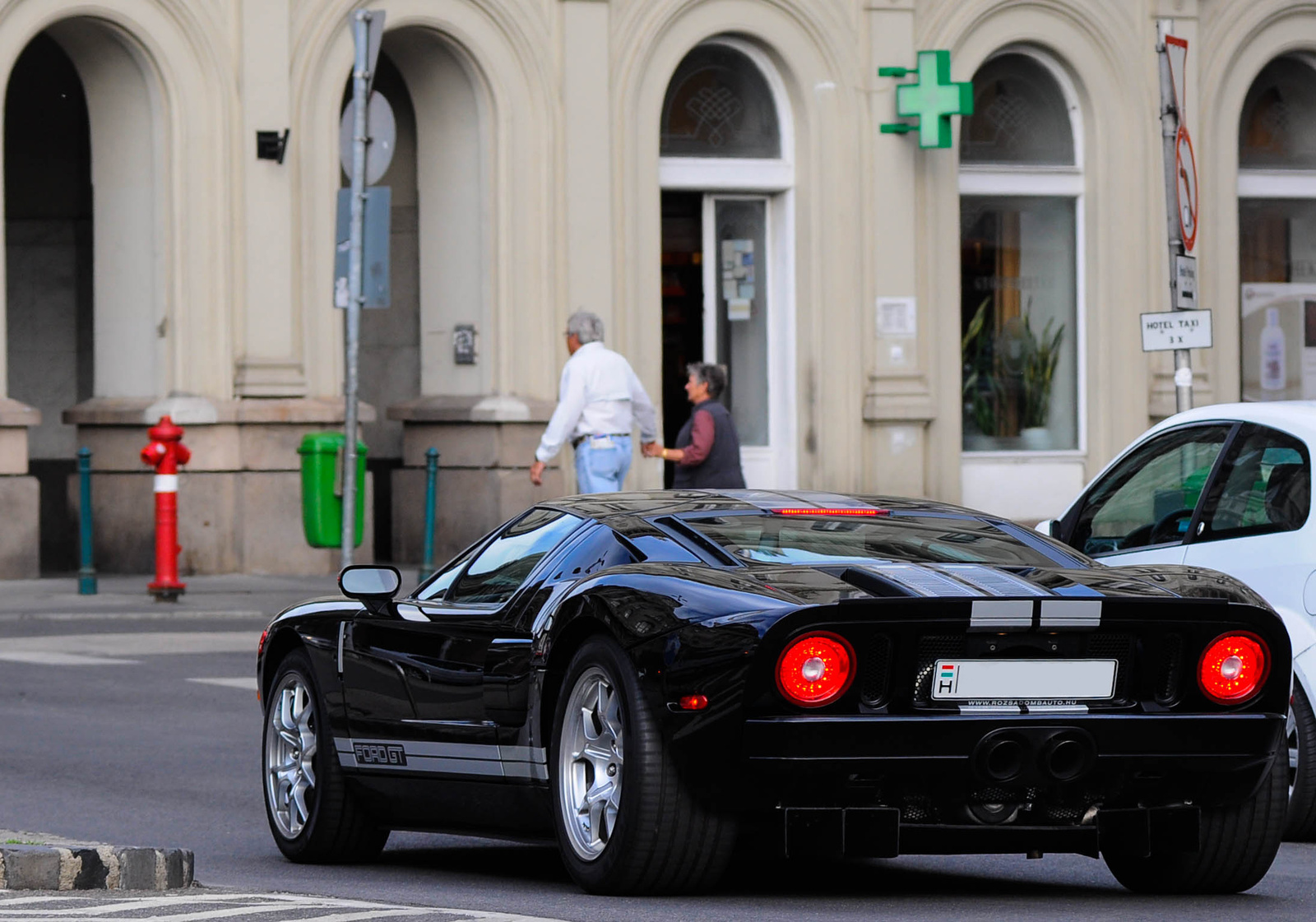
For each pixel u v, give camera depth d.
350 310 52.09
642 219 70.19
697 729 19.83
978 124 76.88
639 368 70.19
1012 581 20.61
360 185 51.38
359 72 51.25
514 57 68.25
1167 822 21.00
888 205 73.62
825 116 73.00
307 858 25.52
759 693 19.56
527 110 68.50
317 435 57.16
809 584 20.58
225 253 64.25
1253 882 22.34
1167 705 20.72
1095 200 78.00
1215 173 79.12
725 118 73.00
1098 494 31.09
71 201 73.50
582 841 21.25
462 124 69.12
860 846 19.73
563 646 21.83
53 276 73.44
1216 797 21.03
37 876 20.62
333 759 25.20
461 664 23.27
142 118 64.31
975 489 76.50
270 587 60.59
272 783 26.17
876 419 73.25
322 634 25.62
